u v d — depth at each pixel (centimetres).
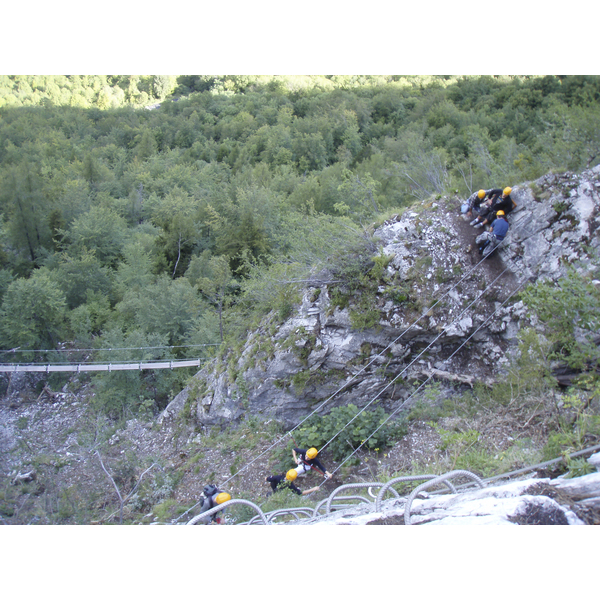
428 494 495
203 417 1116
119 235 2645
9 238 2444
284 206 2498
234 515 781
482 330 816
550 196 793
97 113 6234
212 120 5997
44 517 1011
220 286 1509
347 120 4769
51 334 1786
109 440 1267
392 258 867
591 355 588
